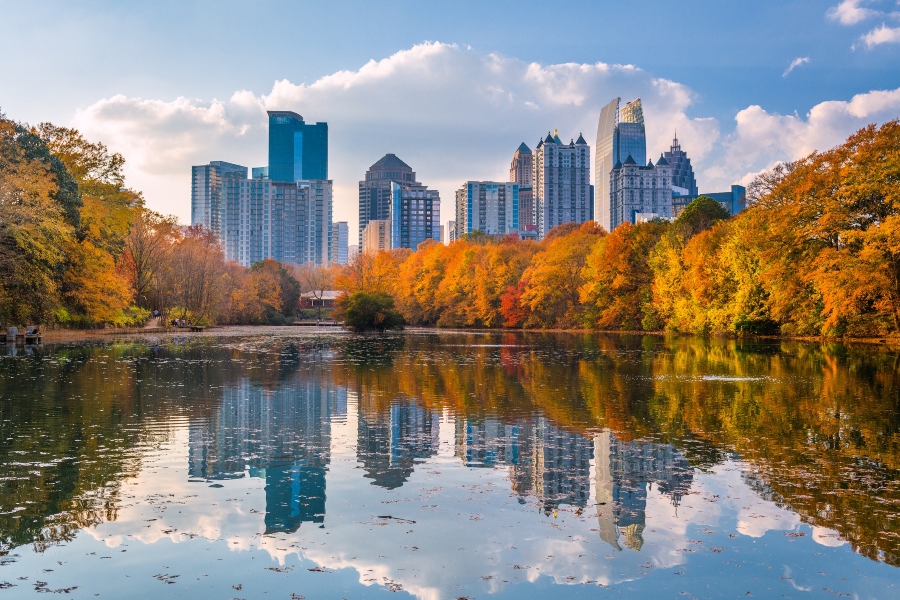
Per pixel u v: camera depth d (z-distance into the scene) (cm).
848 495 1170
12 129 4853
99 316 6297
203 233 12219
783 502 1133
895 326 4894
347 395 2353
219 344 5428
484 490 1198
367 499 1141
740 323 6184
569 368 3412
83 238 6212
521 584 832
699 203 8562
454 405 2138
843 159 4916
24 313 5178
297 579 837
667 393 2423
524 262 11056
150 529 991
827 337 5369
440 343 5950
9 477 1241
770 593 812
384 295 9356
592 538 978
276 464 1362
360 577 845
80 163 6662
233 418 1875
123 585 812
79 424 1758
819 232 4938
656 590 820
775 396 2345
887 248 4447
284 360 3850
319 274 19912
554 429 1744
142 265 8106
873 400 2248
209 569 860
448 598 791
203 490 1177
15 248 4659
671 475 1298
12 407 2019
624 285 8438
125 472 1288
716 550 936
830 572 867
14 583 813
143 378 2797
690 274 6962
